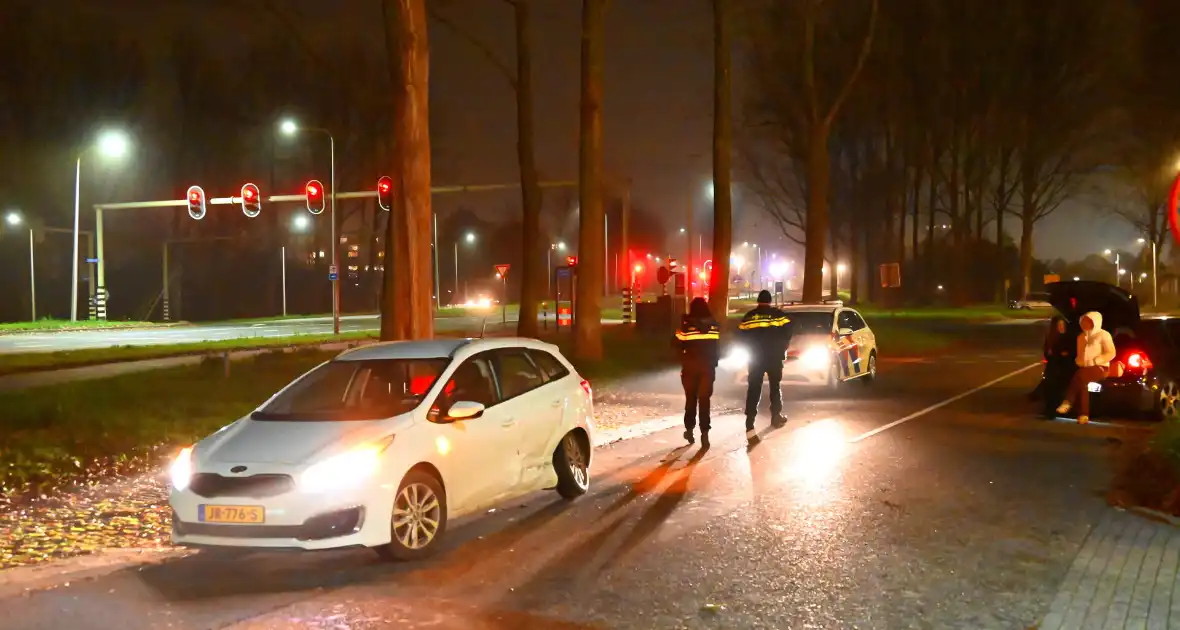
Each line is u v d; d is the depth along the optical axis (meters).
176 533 7.20
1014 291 78.38
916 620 5.91
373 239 79.31
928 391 19.78
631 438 13.98
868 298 72.25
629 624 5.87
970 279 76.81
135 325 54.59
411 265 14.62
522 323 29.17
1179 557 7.28
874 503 9.21
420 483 7.55
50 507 9.48
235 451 7.35
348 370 8.71
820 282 30.77
